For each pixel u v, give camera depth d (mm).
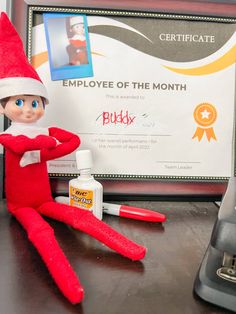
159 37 522
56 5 507
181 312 260
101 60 517
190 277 312
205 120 531
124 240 356
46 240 339
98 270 322
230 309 260
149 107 524
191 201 533
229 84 534
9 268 324
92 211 442
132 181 522
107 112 521
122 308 264
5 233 406
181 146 530
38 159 431
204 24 528
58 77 512
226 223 282
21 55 420
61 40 512
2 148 533
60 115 516
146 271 322
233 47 532
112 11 512
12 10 500
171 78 526
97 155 521
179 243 387
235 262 283
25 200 441
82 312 259
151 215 449
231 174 535
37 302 271
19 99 418
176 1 520
